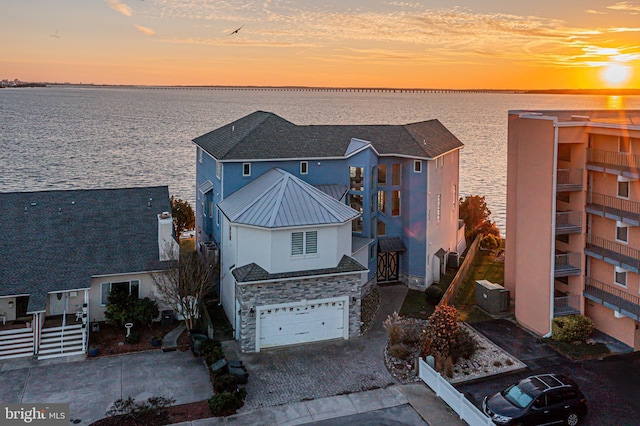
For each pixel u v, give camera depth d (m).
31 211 35.19
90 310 31.09
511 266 35.06
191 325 30.62
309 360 27.97
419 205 38.72
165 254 31.98
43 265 30.67
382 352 28.91
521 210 31.86
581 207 30.38
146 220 35.81
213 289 36.56
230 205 33.44
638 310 27.58
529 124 30.84
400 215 39.94
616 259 28.23
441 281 40.72
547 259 30.06
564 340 29.42
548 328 30.27
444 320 27.84
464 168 118.06
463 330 29.00
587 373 26.48
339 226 30.30
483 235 52.81
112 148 151.38
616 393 24.69
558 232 29.98
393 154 38.62
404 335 29.41
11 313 29.86
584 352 28.55
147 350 28.70
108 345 29.05
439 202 41.22
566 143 29.94
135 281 31.61
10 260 30.70
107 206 36.81
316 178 37.78
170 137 182.00
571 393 22.34
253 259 29.72
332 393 24.75
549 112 34.03
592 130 29.48
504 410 21.75
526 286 31.77
